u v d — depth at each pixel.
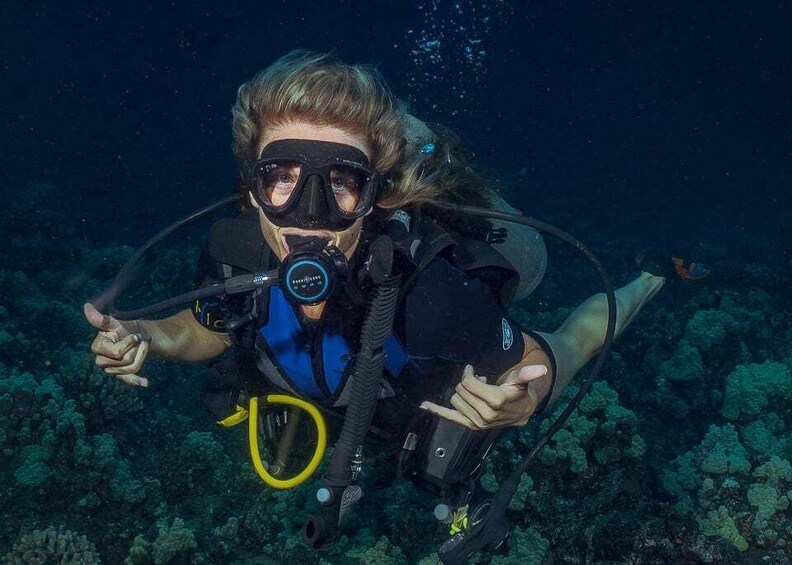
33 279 3.87
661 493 2.11
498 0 21.38
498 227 1.12
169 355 1.06
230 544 1.97
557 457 2.01
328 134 0.81
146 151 11.38
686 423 2.79
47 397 2.21
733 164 14.52
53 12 14.95
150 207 8.81
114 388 2.39
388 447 1.10
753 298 3.74
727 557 1.77
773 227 9.05
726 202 11.27
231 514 2.11
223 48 16.66
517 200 9.62
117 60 15.03
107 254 4.39
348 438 0.86
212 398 1.12
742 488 1.95
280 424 1.09
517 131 17.05
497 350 0.96
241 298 0.97
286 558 1.91
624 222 9.41
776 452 2.25
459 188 1.01
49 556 1.83
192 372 2.94
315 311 0.93
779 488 1.91
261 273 0.83
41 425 2.12
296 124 0.81
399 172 0.90
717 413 2.78
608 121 18.25
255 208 0.98
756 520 1.83
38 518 1.98
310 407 1.00
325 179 0.78
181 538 1.84
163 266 3.93
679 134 17.00
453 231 0.99
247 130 0.85
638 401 2.82
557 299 5.24
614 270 6.15
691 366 2.78
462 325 0.93
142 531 1.98
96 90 13.53
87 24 15.43
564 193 10.73
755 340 3.20
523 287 1.33
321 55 0.87
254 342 0.98
